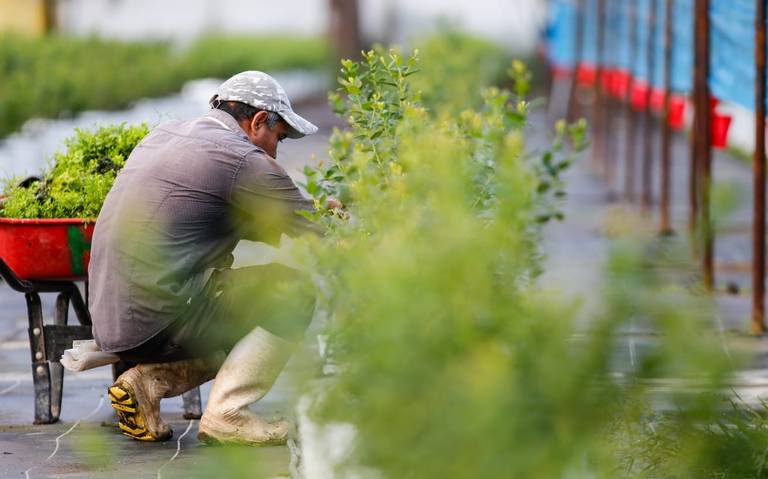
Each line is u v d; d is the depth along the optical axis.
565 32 47.25
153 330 11.46
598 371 5.93
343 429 6.75
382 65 11.55
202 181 11.41
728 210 6.50
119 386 11.73
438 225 6.69
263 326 11.55
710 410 6.70
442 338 6.07
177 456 11.32
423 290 6.25
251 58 69.31
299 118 11.94
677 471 8.07
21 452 11.60
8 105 30.36
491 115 10.66
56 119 33.94
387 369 6.06
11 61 37.38
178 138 11.65
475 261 6.33
